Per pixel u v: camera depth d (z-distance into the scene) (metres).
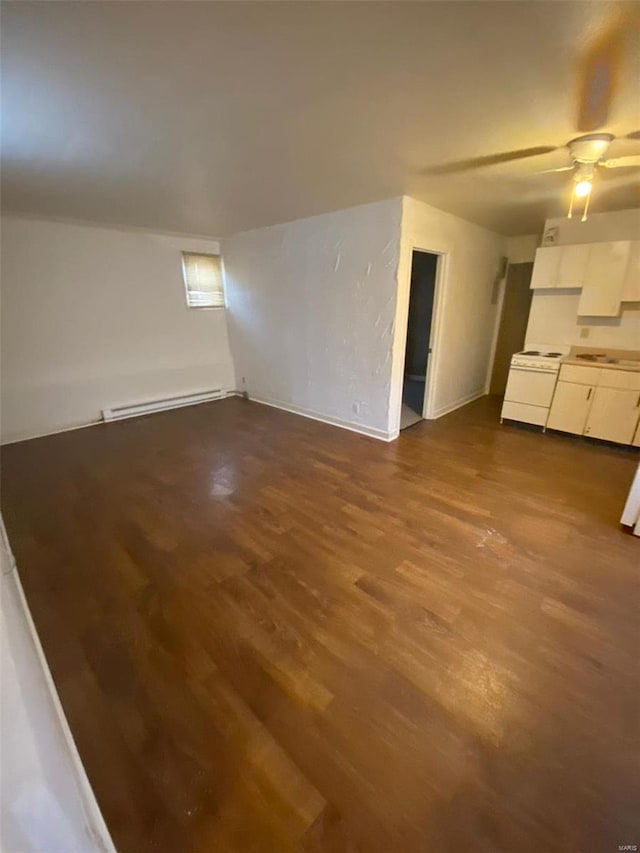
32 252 3.95
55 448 3.91
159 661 1.58
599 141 2.04
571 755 1.23
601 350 4.10
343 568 2.11
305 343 4.62
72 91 1.59
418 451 3.71
